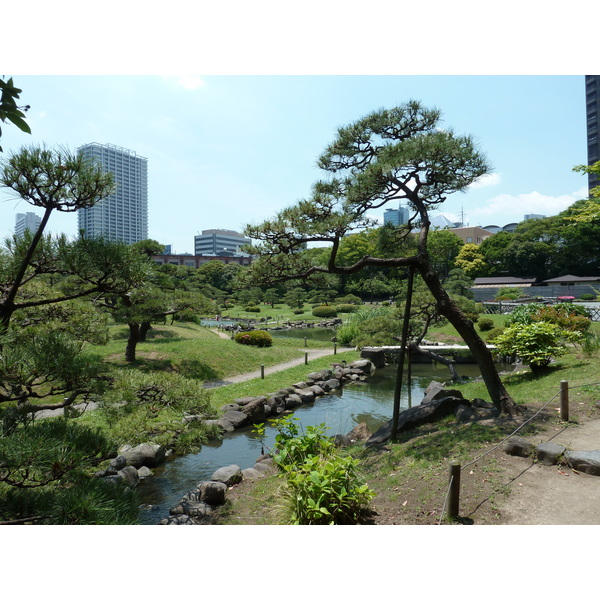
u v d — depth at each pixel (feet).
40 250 16.98
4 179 15.19
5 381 14.37
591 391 29.84
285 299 204.95
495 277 205.16
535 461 20.63
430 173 30.48
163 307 54.95
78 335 22.27
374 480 21.52
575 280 169.89
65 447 13.07
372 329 58.08
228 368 65.67
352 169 33.94
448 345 85.66
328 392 59.16
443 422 29.12
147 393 23.59
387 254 37.27
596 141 208.74
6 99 9.33
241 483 26.14
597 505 16.69
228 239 419.95
